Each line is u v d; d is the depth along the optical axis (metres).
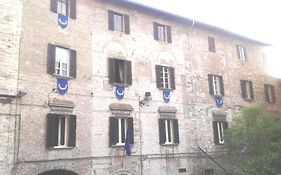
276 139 24.56
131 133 24.08
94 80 23.06
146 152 24.73
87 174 21.48
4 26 19.14
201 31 31.33
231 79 32.78
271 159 18.44
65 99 21.23
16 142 18.53
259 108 26.59
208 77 30.64
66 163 20.58
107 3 25.06
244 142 25.50
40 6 21.06
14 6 19.75
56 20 21.78
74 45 22.44
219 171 28.92
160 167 25.36
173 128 26.83
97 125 22.56
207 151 28.56
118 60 24.89
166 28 28.62
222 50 32.81
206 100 29.84
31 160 18.98
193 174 27.23
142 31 26.73
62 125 21.17
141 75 25.78
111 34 24.75
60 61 21.78
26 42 19.95
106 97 23.42
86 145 21.77
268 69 37.34
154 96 26.17
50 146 19.83
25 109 19.23
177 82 28.06
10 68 18.98
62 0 22.81
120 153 23.31
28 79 19.66
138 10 26.88
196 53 30.25
